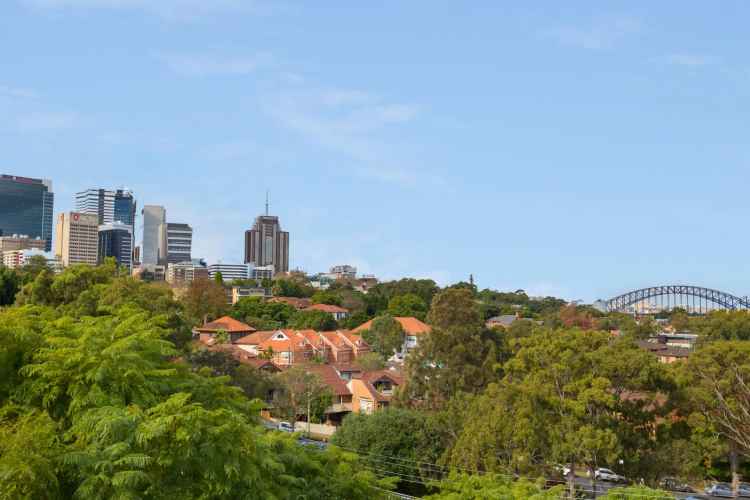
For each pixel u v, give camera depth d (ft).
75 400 56.29
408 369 242.99
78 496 47.57
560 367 167.43
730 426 177.99
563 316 619.26
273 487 60.85
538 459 168.66
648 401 174.60
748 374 182.50
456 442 180.96
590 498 157.89
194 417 52.95
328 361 407.44
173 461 51.78
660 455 164.45
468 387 234.79
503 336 265.54
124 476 47.09
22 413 56.75
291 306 603.26
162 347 70.59
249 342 415.03
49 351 59.88
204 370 78.64
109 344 62.54
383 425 193.98
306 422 280.31
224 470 53.11
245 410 75.56
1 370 60.95
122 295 197.06
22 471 44.75
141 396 60.08
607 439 153.28
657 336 547.49
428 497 114.42
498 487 112.68
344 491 72.74
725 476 224.94
